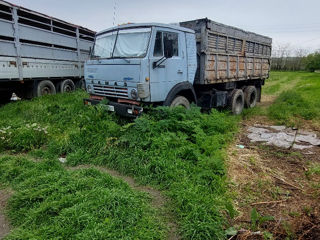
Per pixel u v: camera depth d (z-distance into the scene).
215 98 7.46
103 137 5.07
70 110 7.15
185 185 3.53
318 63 42.94
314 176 4.09
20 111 7.77
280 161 4.70
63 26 11.02
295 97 10.98
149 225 2.78
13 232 2.68
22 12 8.73
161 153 4.38
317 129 6.78
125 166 4.27
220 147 5.08
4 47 7.99
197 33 6.46
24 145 5.17
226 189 3.58
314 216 3.05
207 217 2.88
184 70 5.91
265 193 3.58
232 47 7.77
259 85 11.42
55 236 2.54
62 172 3.86
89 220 2.71
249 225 2.90
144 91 4.92
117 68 5.25
